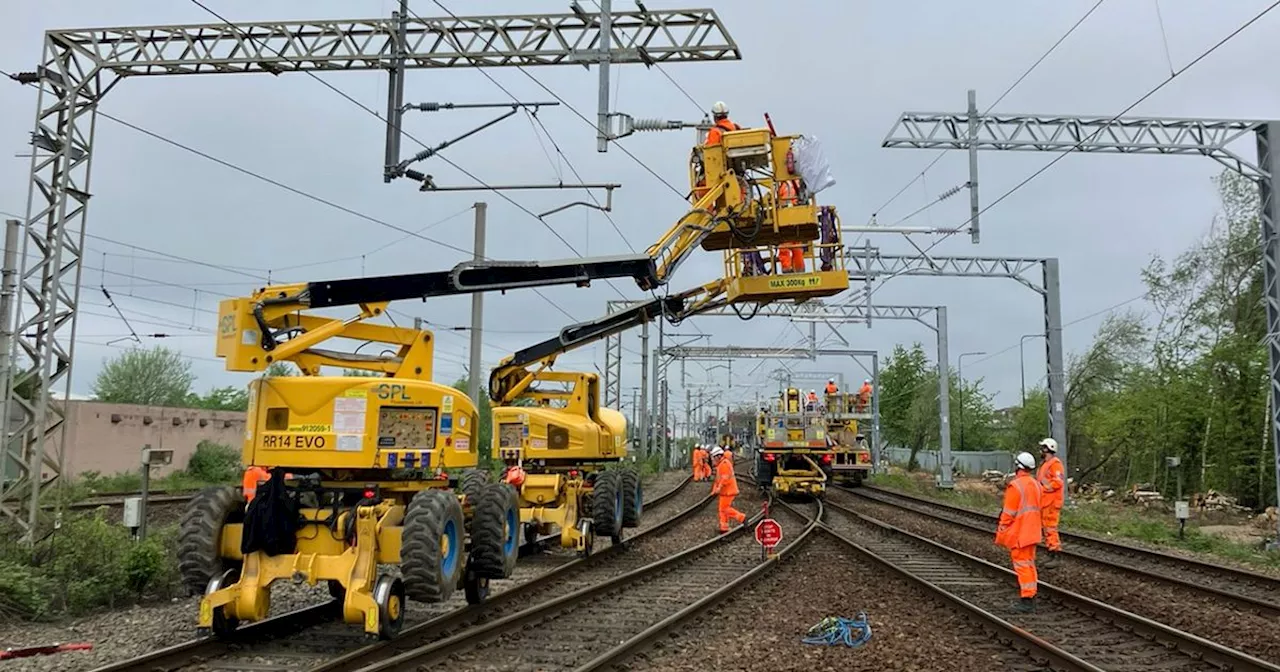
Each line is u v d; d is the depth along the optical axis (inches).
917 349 3073.3
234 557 358.3
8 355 591.2
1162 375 1565.0
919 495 1481.3
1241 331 1450.5
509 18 557.3
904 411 3006.9
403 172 585.3
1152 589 536.7
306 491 356.5
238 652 336.5
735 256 595.8
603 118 541.3
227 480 1606.8
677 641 368.5
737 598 473.4
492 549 425.1
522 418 656.4
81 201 593.9
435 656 325.4
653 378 2253.9
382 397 361.1
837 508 1146.7
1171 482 1587.1
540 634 379.9
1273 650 368.2
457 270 411.5
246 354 358.3
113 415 1481.3
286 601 442.9
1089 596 506.0
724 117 586.2
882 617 426.0
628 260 479.5
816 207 566.3
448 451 374.0
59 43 582.2
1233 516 1249.4
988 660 342.0
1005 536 468.4
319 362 386.0
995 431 3115.2
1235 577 596.1
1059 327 1186.6
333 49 569.9
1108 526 974.4
